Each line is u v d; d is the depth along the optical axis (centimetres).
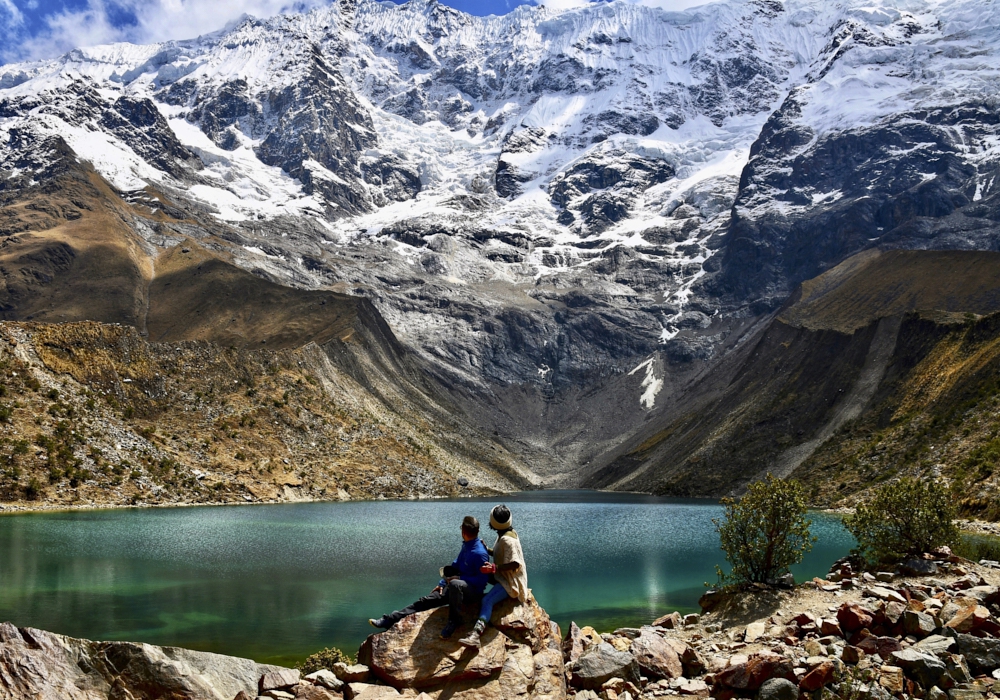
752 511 2792
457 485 13325
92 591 3909
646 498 13175
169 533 6297
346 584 4212
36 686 1398
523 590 1550
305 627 3225
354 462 12244
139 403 10712
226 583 4216
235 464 10500
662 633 2406
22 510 7594
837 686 1598
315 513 8600
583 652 1838
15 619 3247
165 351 12038
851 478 9556
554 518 8756
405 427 14912
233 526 6969
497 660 1459
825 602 2447
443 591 1588
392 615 1581
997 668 1703
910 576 2827
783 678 1623
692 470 13738
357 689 1425
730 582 2944
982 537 5122
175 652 1556
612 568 4812
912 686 1611
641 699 1689
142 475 9156
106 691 1459
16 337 10062
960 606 2022
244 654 2759
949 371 10425
